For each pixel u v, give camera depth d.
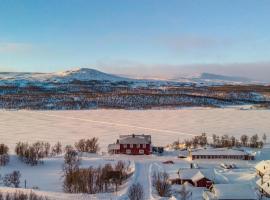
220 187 84.62
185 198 83.88
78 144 161.38
